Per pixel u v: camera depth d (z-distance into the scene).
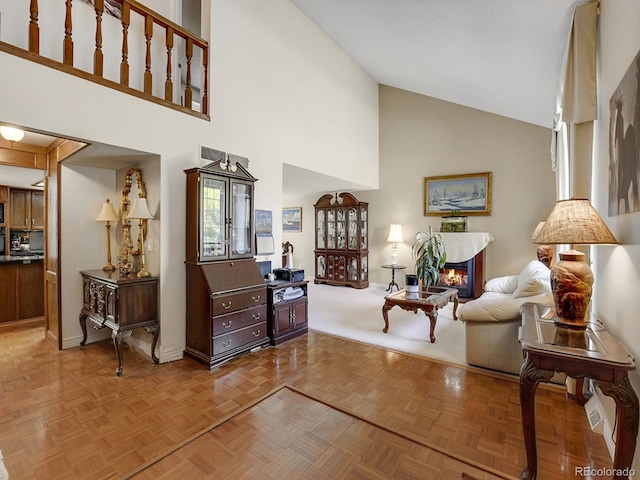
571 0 2.01
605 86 1.93
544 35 2.40
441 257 4.43
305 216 8.21
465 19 2.60
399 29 3.45
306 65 4.64
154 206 3.01
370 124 6.46
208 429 1.99
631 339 1.53
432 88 5.28
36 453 1.77
